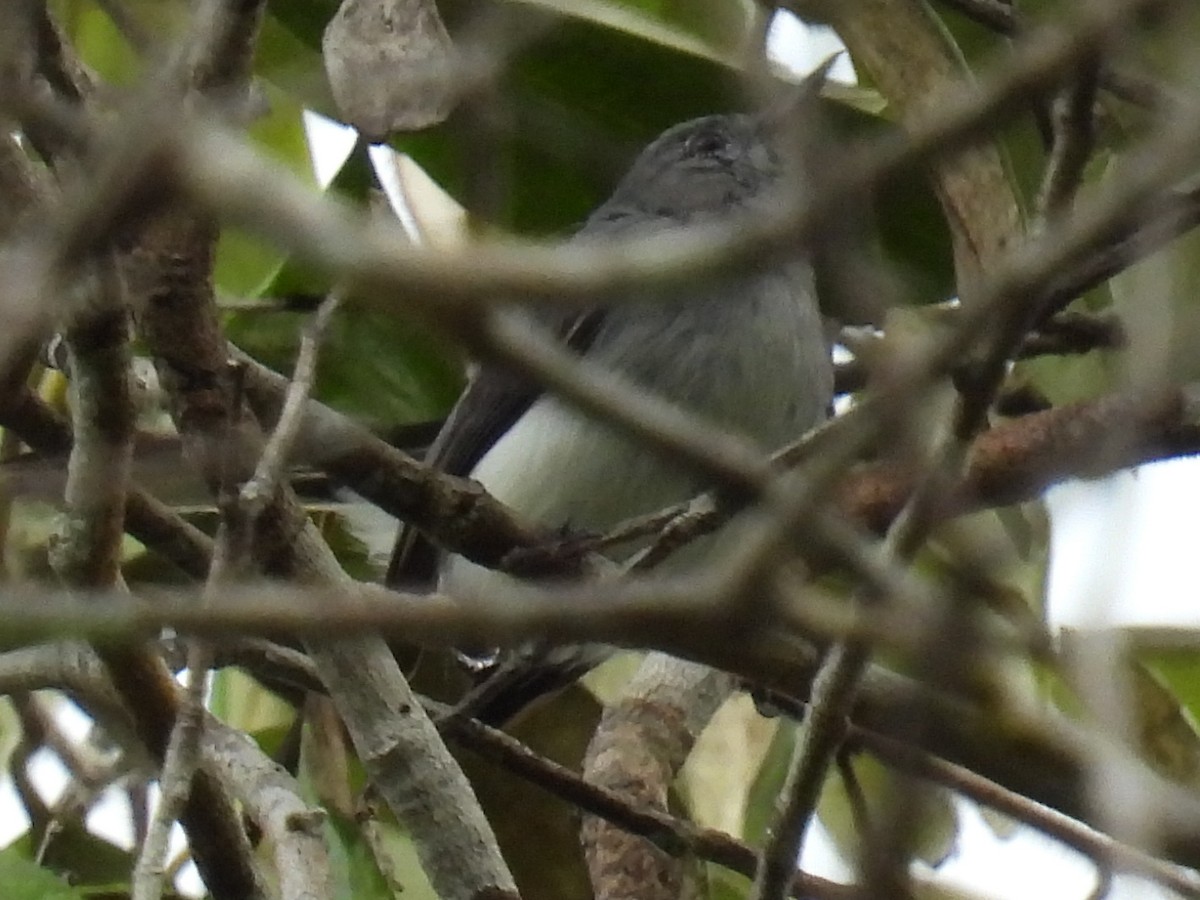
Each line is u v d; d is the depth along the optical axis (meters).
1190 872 5.15
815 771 5.12
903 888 3.89
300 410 5.28
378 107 5.71
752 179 9.81
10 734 8.60
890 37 5.83
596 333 8.80
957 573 3.80
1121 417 4.10
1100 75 4.20
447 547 6.41
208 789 6.28
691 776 8.73
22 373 4.94
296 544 5.96
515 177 8.34
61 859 8.02
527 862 8.73
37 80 4.58
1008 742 5.18
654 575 6.37
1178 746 7.24
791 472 4.25
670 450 3.34
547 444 8.48
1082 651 3.41
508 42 6.62
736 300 8.63
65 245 2.82
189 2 6.31
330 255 2.84
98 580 5.40
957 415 4.33
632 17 7.70
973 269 5.71
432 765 6.25
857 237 5.09
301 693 8.26
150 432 6.47
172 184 2.81
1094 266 4.39
